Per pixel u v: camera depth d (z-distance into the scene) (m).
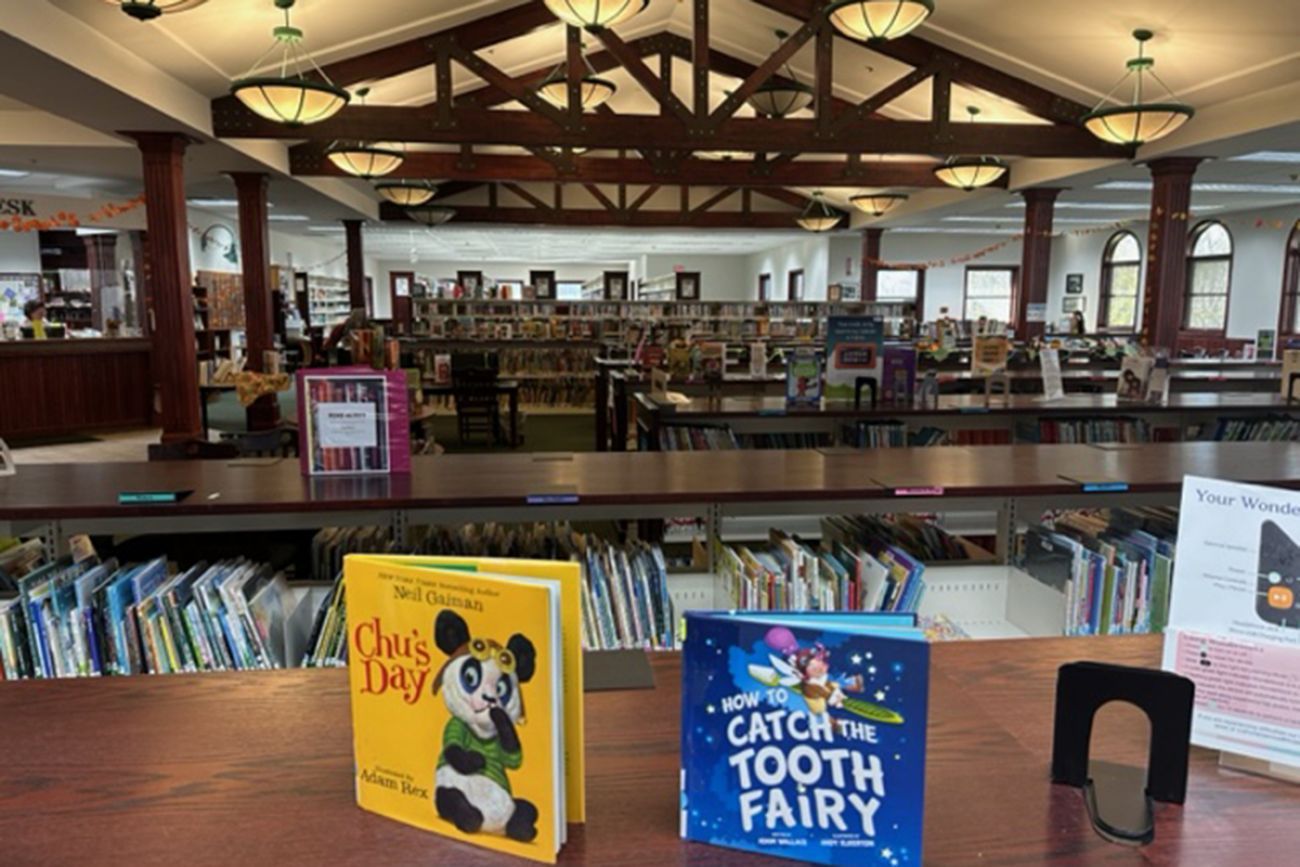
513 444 9.03
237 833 0.82
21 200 10.98
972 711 1.07
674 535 3.47
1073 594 2.24
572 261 27.17
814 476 2.53
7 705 1.08
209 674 1.18
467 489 2.30
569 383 12.20
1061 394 5.27
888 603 2.21
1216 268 14.20
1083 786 0.89
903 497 2.38
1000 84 7.52
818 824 0.77
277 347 9.64
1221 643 0.93
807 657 0.75
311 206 11.72
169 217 6.69
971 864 0.77
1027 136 7.62
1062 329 15.95
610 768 0.93
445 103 6.91
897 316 14.53
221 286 13.70
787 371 4.65
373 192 13.06
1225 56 6.18
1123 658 1.26
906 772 0.74
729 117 7.07
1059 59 6.96
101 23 5.04
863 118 7.29
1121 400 4.90
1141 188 10.94
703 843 0.80
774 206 15.09
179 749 0.97
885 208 10.80
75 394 9.14
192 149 7.34
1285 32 5.64
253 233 8.61
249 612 1.96
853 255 17.28
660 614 2.19
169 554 3.07
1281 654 0.89
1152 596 2.24
